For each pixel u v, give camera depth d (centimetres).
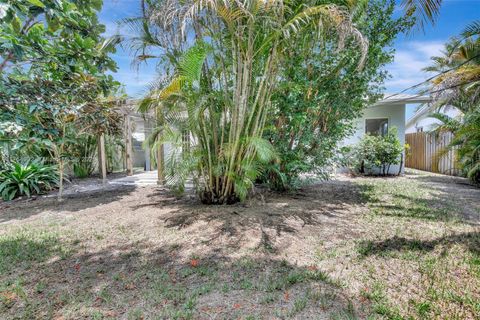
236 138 449
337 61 558
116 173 1078
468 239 338
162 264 280
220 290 231
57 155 601
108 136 999
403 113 986
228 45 432
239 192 470
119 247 325
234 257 295
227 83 462
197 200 554
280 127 581
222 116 475
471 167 753
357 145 956
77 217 457
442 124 931
